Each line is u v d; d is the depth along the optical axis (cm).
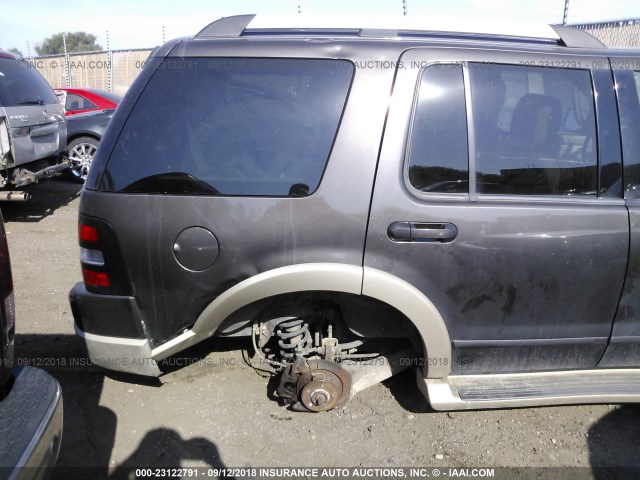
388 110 234
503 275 239
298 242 233
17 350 337
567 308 247
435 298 241
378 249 234
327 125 234
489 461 247
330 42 239
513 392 248
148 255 235
